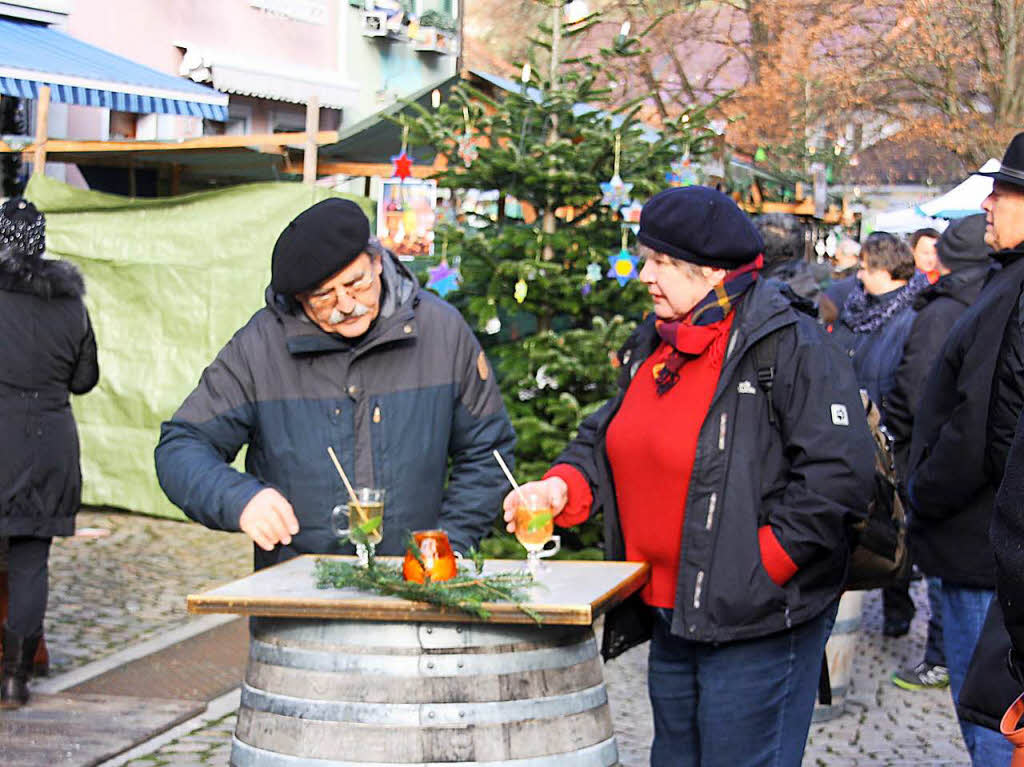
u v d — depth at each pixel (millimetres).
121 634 7305
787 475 3572
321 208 3504
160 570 8875
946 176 26047
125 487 10719
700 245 3574
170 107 11680
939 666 6875
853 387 3578
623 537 3789
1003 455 3977
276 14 18656
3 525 5836
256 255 10398
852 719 6324
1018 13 21109
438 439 3752
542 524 3438
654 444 3627
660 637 3828
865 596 9258
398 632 3115
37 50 12109
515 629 3150
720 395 3549
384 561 3416
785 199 16688
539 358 8430
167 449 3623
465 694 3102
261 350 3701
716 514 3523
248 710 3236
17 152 11594
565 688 3201
